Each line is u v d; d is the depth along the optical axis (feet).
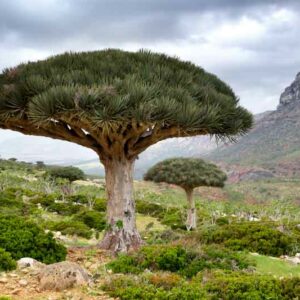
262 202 342.44
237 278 28.89
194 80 45.83
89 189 225.97
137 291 26.32
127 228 43.73
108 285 28.12
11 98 39.17
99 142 43.09
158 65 43.14
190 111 37.04
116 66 41.98
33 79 39.09
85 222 95.35
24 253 33.06
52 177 234.58
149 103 35.22
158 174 116.67
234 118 43.62
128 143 43.96
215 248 38.09
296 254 46.29
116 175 44.21
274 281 28.63
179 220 131.54
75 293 26.35
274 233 49.34
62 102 35.22
